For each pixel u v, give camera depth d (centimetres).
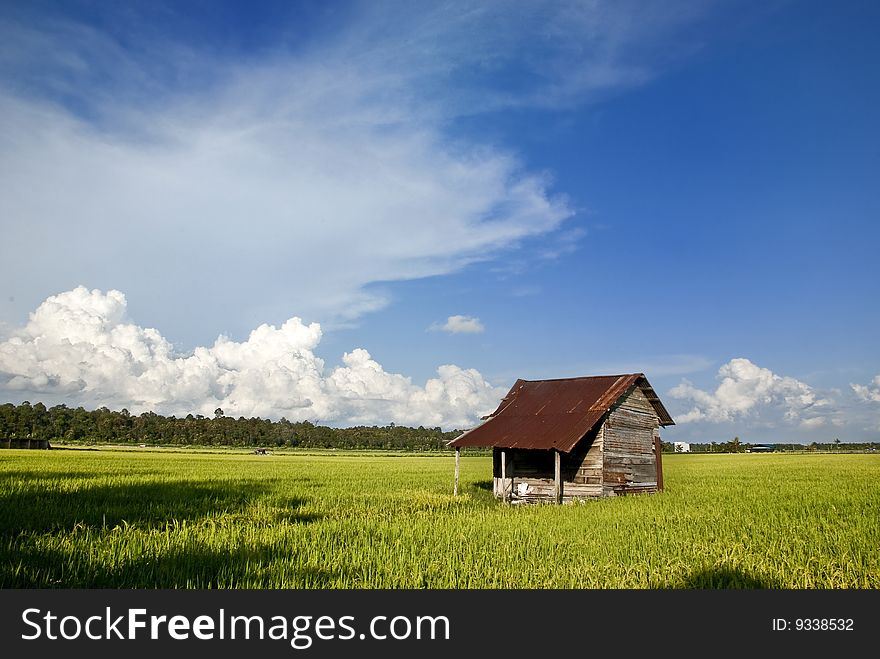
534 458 3231
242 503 2558
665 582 1213
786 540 1611
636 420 3412
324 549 1451
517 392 3638
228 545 1495
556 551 1455
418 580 1198
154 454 8325
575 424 3005
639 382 3444
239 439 17000
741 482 3984
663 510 2245
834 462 7944
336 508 2431
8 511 2019
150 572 1239
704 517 2059
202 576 1221
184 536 1603
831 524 1897
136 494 2739
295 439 17425
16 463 4716
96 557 1368
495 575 1227
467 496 3084
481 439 3139
